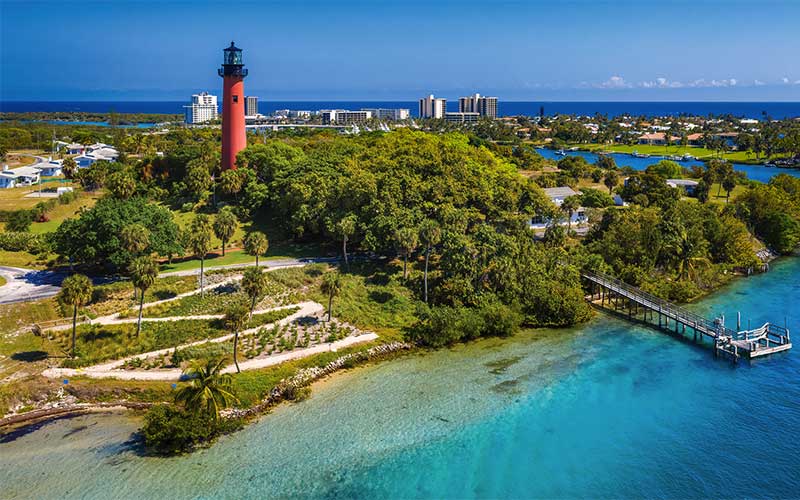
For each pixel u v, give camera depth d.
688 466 49.66
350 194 96.94
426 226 84.12
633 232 99.38
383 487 46.69
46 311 74.12
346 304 81.19
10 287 81.62
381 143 140.12
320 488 46.50
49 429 55.09
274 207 111.56
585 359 70.88
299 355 68.00
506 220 98.44
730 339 71.62
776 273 107.94
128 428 55.22
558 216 108.56
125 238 81.62
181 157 134.00
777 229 124.38
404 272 88.75
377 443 52.66
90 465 49.34
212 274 86.75
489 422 56.31
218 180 126.50
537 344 75.69
